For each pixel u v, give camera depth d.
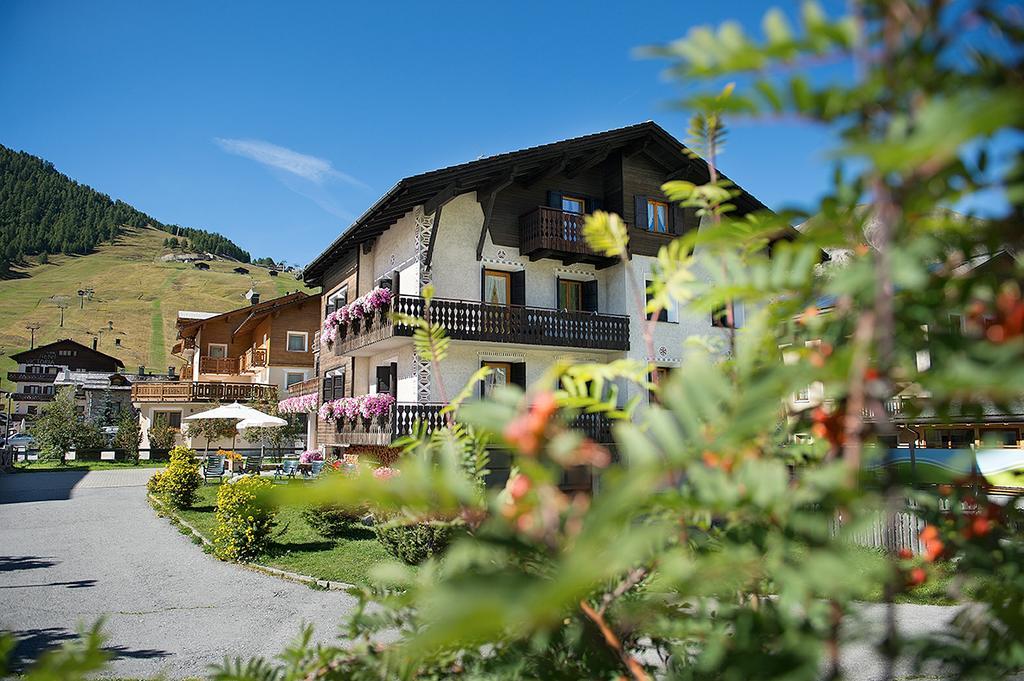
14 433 65.88
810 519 1.00
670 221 20.78
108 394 61.53
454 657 1.62
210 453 39.91
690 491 1.04
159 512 20.58
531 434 1.01
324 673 1.69
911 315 1.12
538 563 1.16
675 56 0.83
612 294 20.58
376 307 18.56
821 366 0.90
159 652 8.15
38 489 27.72
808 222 1.07
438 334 2.37
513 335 18.52
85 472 36.28
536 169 19.23
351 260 23.06
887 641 1.15
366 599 1.80
